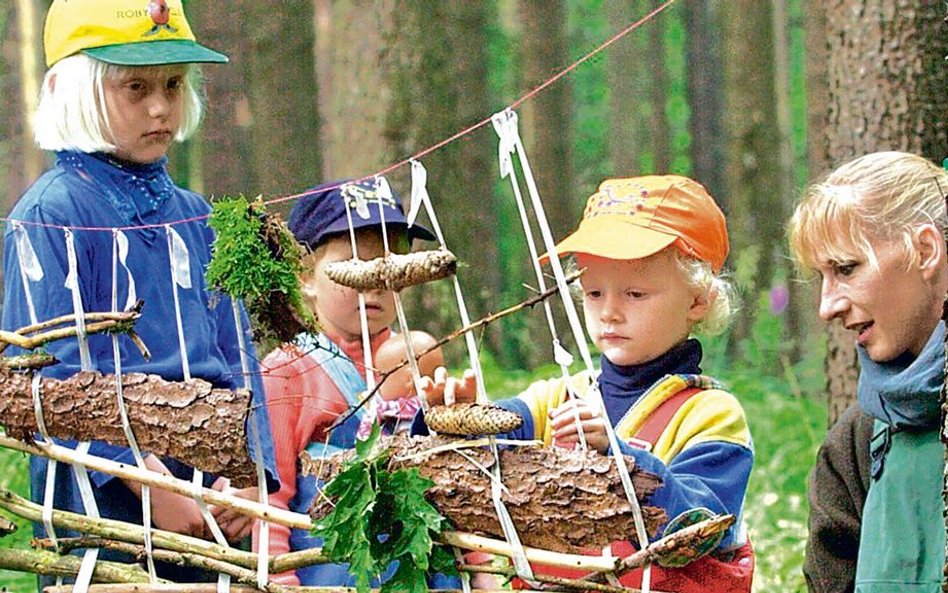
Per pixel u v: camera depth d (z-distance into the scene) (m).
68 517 5.84
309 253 7.28
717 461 6.26
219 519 6.60
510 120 5.39
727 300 6.91
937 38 10.74
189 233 6.93
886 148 10.84
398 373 6.97
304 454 5.76
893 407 5.96
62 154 6.76
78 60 6.68
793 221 6.27
